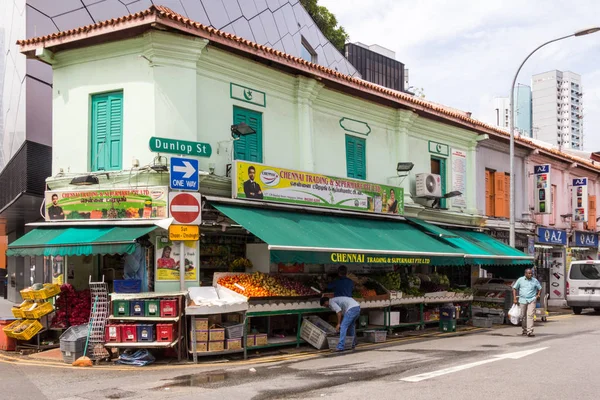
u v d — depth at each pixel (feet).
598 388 25.57
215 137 43.93
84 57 43.65
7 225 82.17
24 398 25.85
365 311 51.44
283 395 25.29
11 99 66.23
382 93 57.00
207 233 45.37
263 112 48.06
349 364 34.01
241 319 39.75
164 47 41.14
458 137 70.18
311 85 50.83
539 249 91.91
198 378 30.40
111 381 30.04
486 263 59.00
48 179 43.57
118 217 40.78
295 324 46.06
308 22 122.93
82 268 46.21
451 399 23.57
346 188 53.06
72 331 37.42
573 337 46.47
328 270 52.42
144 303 36.42
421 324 53.78
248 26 98.63
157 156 40.34
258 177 44.70
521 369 30.45
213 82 44.14
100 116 43.34
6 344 40.37
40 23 61.00
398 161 61.87
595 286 72.54
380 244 48.49
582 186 96.84
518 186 82.84
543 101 418.92
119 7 70.13
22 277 79.61
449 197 65.92
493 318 58.34
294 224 44.55
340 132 55.57
